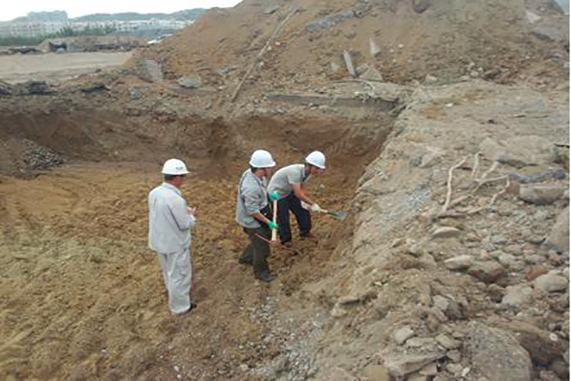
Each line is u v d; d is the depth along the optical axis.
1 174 8.63
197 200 8.02
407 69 10.26
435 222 4.01
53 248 6.36
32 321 4.88
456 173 4.84
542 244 3.42
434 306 2.94
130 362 4.11
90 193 8.22
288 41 11.57
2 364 4.28
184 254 4.38
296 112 9.45
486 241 3.63
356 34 11.27
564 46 10.08
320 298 4.19
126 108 10.30
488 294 3.06
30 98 9.87
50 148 9.57
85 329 4.64
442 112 7.33
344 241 5.09
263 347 3.99
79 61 20.94
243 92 10.42
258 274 4.94
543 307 2.83
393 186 5.29
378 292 3.32
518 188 4.25
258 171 4.52
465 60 10.15
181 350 4.16
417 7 11.66
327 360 3.09
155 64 11.77
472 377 2.44
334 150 9.01
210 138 9.84
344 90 9.66
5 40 33.00
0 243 6.46
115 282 5.56
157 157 9.79
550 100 7.74
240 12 13.31
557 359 2.55
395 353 2.68
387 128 8.65
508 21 10.82
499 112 7.14
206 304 4.72
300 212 5.67
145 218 7.33
